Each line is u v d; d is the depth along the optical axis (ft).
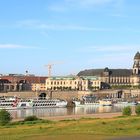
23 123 486.79
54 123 475.31
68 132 375.86
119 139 334.65
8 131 391.65
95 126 424.46
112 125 431.84
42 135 356.38
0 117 478.59
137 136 353.10
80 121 495.00
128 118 515.09
